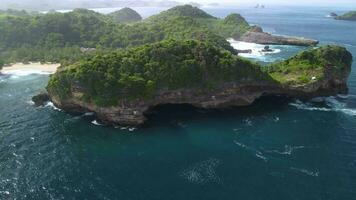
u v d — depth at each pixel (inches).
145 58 3964.1
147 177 2783.0
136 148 3238.2
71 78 3863.2
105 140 3393.2
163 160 3034.0
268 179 2748.5
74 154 3139.8
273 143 3319.4
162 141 3363.7
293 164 2957.7
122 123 3686.0
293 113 3976.4
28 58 6747.1
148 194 2568.9
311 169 2883.9
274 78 4394.7
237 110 4069.9
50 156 3105.3
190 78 3941.9
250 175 2802.7
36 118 3934.5
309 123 3725.4
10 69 6210.6
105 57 3981.3
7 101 4571.9
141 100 3727.9
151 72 3878.0
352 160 3021.7
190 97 3978.8
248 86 4153.5
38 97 4407.0
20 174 2817.4
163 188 2640.3
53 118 3914.9
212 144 3307.1
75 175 2810.0
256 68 4175.7
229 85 4060.0
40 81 5516.7
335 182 2704.2
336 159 3038.9
